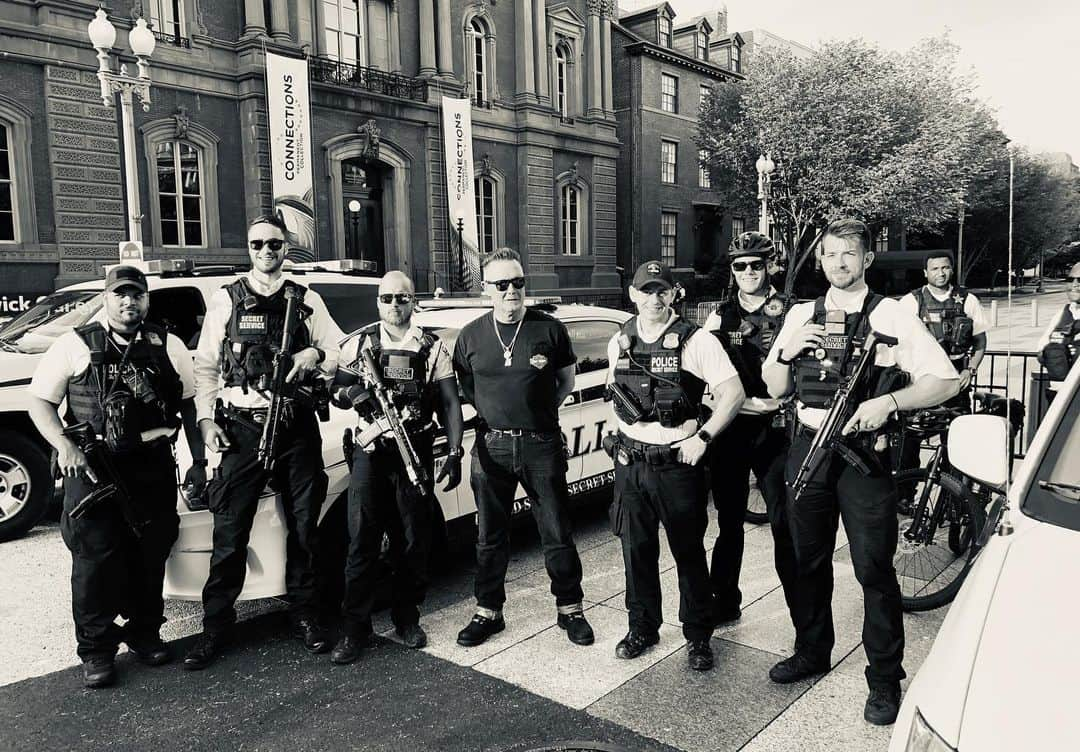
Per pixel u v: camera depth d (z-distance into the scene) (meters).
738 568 4.13
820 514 3.30
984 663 1.70
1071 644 1.66
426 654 3.89
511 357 3.89
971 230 24.88
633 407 3.64
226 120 18.88
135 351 3.61
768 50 28.41
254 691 3.55
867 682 3.29
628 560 3.80
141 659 3.82
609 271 29.83
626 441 3.70
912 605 4.22
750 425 3.94
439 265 23.73
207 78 18.39
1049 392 6.19
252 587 3.96
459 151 23.09
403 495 3.88
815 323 3.25
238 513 3.79
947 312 5.66
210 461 4.03
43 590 4.83
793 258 26.83
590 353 5.70
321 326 4.00
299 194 19.22
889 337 3.12
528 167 26.28
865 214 26.06
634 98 33.00
